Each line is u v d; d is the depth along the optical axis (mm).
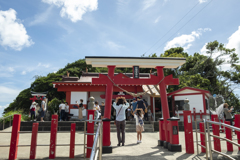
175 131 5789
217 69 26688
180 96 15852
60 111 12492
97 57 6410
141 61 6598
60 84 15625
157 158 4828
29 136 8820
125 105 6820
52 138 5020
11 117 11953
